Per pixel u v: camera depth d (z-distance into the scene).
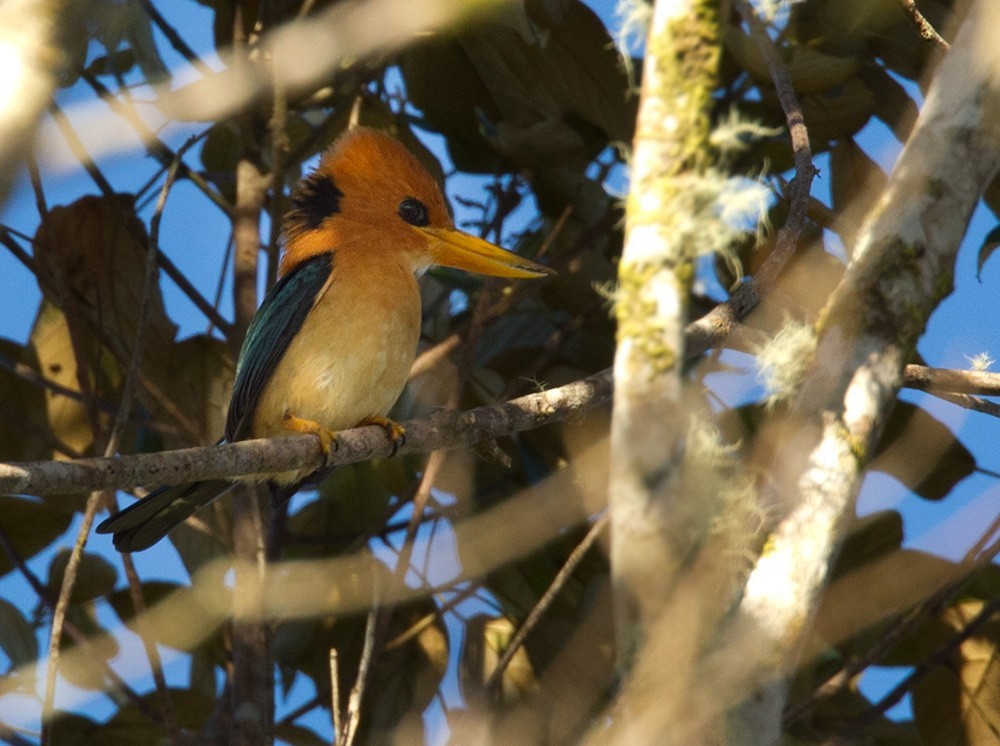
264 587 8.38
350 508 9.90
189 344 10.02
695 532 3.50
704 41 3.69
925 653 8.73
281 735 9.31
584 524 9.18
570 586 9.23
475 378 9.92
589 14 9.19
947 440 8.92
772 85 8.84
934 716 8.63
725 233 3.62
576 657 8.75
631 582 3.38
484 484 9.87
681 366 3.49
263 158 10.67
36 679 9.00
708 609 3.75
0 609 9.18
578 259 9.62
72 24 3.66
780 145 9.33
